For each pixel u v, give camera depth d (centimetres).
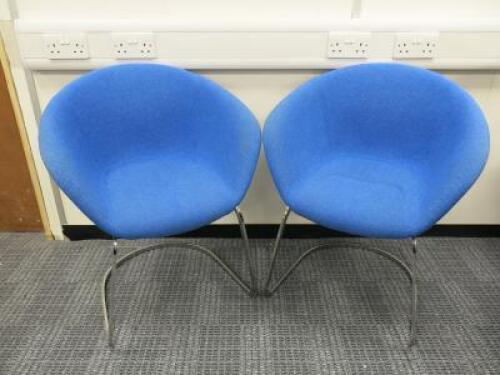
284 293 167
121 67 147
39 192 187
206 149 151
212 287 170
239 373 138
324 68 162
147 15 155
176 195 137
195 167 152
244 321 156
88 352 145
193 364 141
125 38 154
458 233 199
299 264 181
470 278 175
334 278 175
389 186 143
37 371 138
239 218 153
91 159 143
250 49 157
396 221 127
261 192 187
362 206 132
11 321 155
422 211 129
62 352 145
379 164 155
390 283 173
